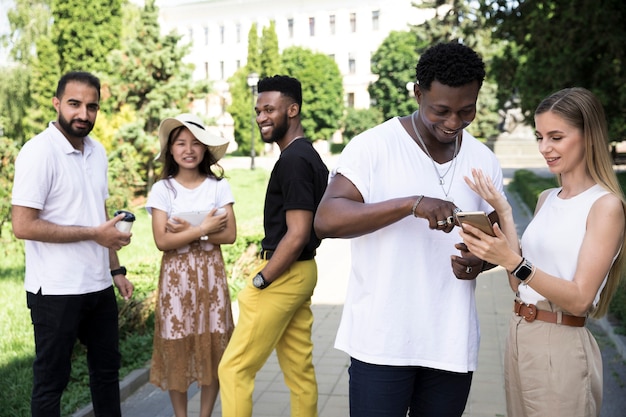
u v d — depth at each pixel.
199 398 4.23
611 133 12.48
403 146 2.17
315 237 3.06
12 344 5.09
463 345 2.16
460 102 1.93
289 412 3.96
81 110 3.02
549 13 11.71
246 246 7.63
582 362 2.18
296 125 3.16
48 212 3.02
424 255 2.13
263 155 46.44
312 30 57.50
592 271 2.06
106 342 3.24
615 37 10.77
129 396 4.30
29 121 24.80
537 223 2.29
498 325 5.88
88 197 3.15
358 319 2.19
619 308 5.56
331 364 4.84
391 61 43.84
